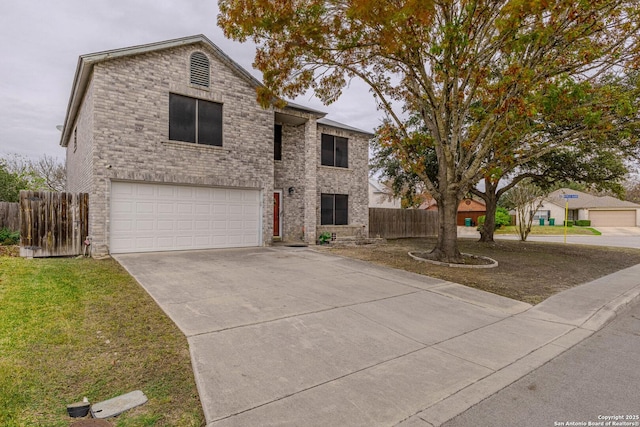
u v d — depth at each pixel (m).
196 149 11.28
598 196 44.91
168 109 10.80
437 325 5.38
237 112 12.13
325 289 7.01
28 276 6.93
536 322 5.73
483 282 8.23
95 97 9.62
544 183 17.20
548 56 8.97
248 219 12.59
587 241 23.17
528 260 12.16
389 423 2.88
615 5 7.51
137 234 10.42
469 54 9.06
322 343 4.48
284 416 2.91
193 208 11.41
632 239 25.56
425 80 9.50
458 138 11.05
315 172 14.62
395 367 3.92
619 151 13.52
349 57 9.79
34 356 3.72
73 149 15.45
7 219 12.84
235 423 2.79
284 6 7.65
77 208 10.06
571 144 10.54
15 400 2.94
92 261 8.98
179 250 11.15
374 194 45.94
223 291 6.52
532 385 3.60
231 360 3.88
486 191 18.16
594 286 8.37
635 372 3.94
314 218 14.51
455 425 2.88
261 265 9.07
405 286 7.59
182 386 3.35
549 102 8.10
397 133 11.30
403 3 7.38
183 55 11.07
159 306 5.54
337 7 8.15
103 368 3.58
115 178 9.93
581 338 5.07
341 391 3.35
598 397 3.37
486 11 8.36
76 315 4.96
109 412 2.86
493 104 9.70
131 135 10.17
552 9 7.19
